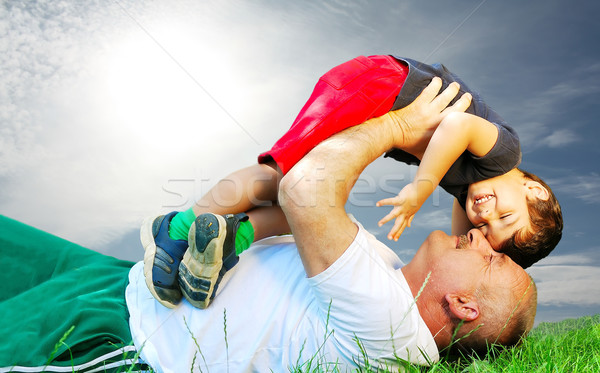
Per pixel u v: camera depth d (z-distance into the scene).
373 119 1.93
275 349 1.72
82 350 1.72
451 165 1.94
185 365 1.70
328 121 1.84
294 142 1.82
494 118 2.09
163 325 1.78
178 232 1.84
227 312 1.76
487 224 1.90
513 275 1.75
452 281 1.72
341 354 1.69
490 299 1.71
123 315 1.85
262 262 1.85
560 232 1.92
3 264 2.07
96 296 1.88
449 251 1.77
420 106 1.99
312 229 1.60
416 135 1.98
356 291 1.60
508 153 1.90
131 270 2.04
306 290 1.78
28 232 2.16
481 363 1.66
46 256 2.12
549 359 1.65
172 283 1.77
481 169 1.92
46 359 1.65
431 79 2.05
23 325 1.74
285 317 1.75
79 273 2.03
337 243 1.61
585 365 1.64
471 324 1.71
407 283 1.78
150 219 1.90
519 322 1.74
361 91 1.92
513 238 1.85
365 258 1.63
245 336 1.73
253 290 1.79
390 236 1.85
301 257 1.66
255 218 1.89
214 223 1.67
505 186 1.90
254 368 1.72
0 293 2.02
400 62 2.11
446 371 1.65
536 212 1.87
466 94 2.06
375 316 1.61
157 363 1.71
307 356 1.71
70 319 1.74
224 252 1.71
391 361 1.67
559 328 2.19
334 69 2.01
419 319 1.69
